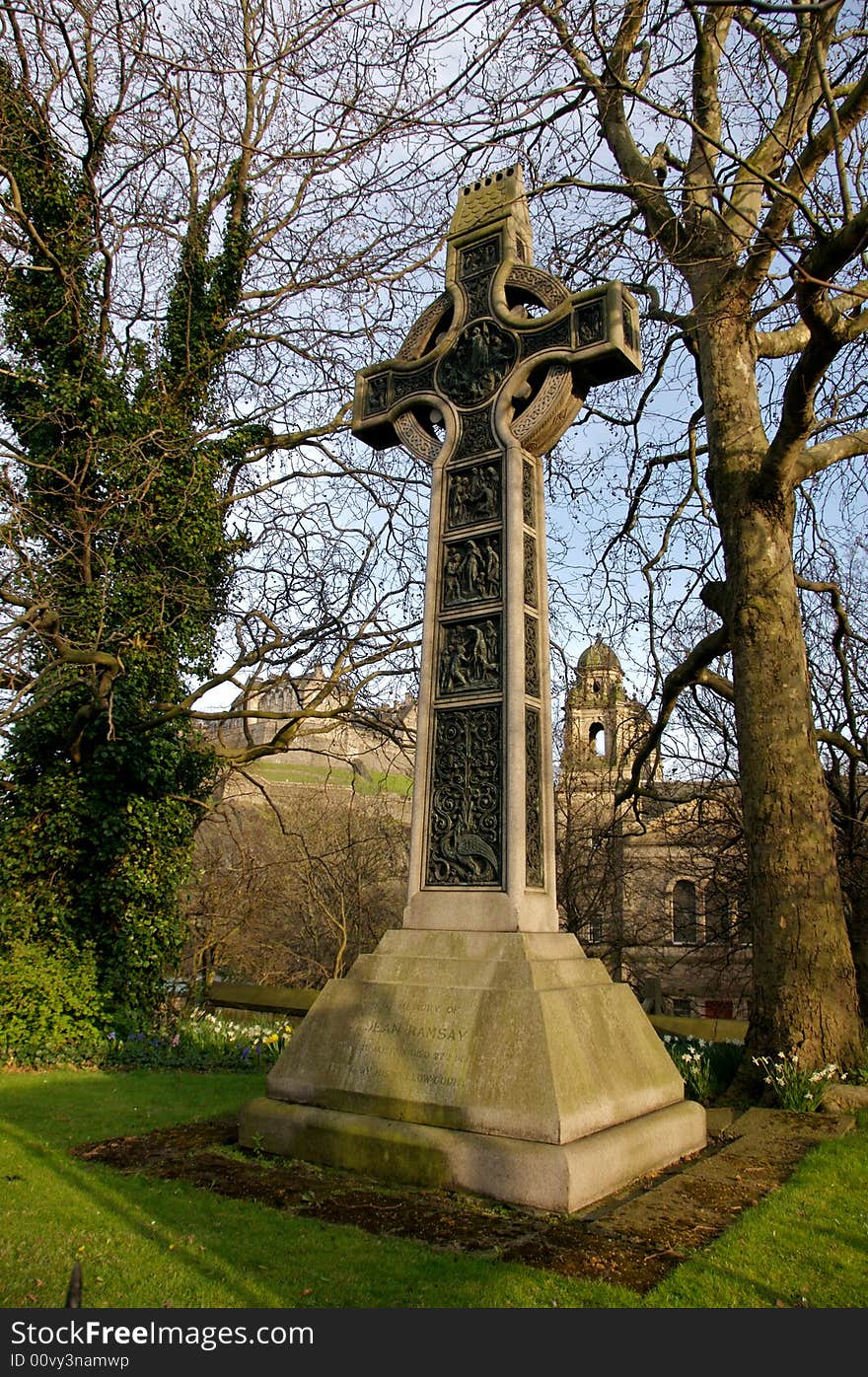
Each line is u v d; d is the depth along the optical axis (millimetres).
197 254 14008
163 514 12469
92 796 12312
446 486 6922
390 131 8453
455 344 7281
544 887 5977
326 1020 5707
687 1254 3896
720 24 10836
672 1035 11320
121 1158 5422
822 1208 4582
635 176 11242
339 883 25984
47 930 11766
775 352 11391
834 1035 8242
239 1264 3721
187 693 13734
